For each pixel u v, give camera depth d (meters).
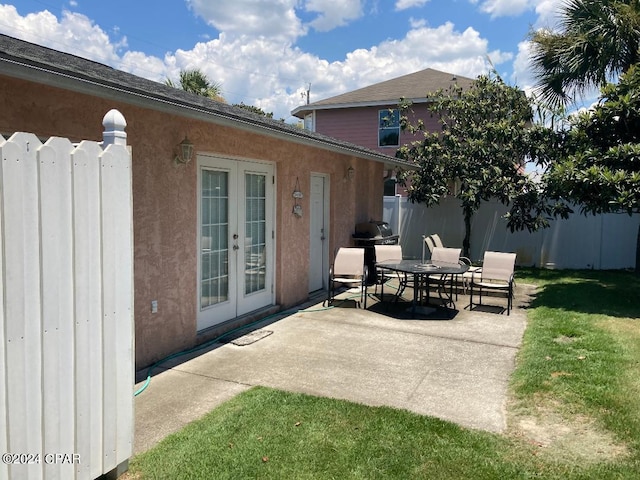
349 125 19.36
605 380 4.31
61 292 2.39
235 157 6.25
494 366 4.93
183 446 3.23
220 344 5.69
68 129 3.99
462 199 11.59
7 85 3.54
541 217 11.34
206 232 5.91
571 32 9.18
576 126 7.84
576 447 3.24
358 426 3.53
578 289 8.84
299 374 4.68
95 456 2.65
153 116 4.82
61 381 2.41
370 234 10.03
